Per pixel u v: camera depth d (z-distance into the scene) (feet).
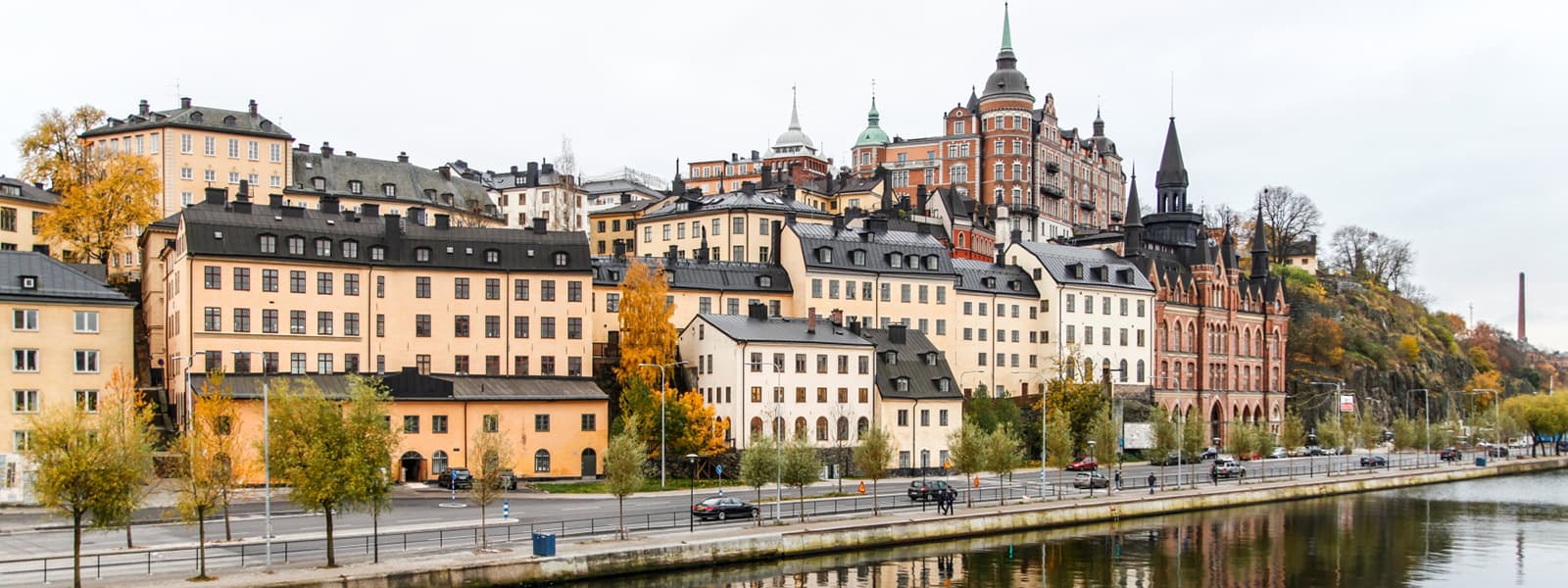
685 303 480.64
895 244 527.40
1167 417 482.28
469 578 234.99
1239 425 495.82
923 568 286.46
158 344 435.53
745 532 284.82
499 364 419.54
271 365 389.60
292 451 233.76
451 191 639.76
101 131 553.64
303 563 235.61
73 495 210.38
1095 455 416.67
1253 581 289.12
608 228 652.48
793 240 505.25
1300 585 285.84
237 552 248.93
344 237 404.57
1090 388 510.99
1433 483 520.01
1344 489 467.11
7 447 349.41
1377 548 336.08
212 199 411.75
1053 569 292.61
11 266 362.74
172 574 222.28
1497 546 341.62
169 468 289.53
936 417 459.73
